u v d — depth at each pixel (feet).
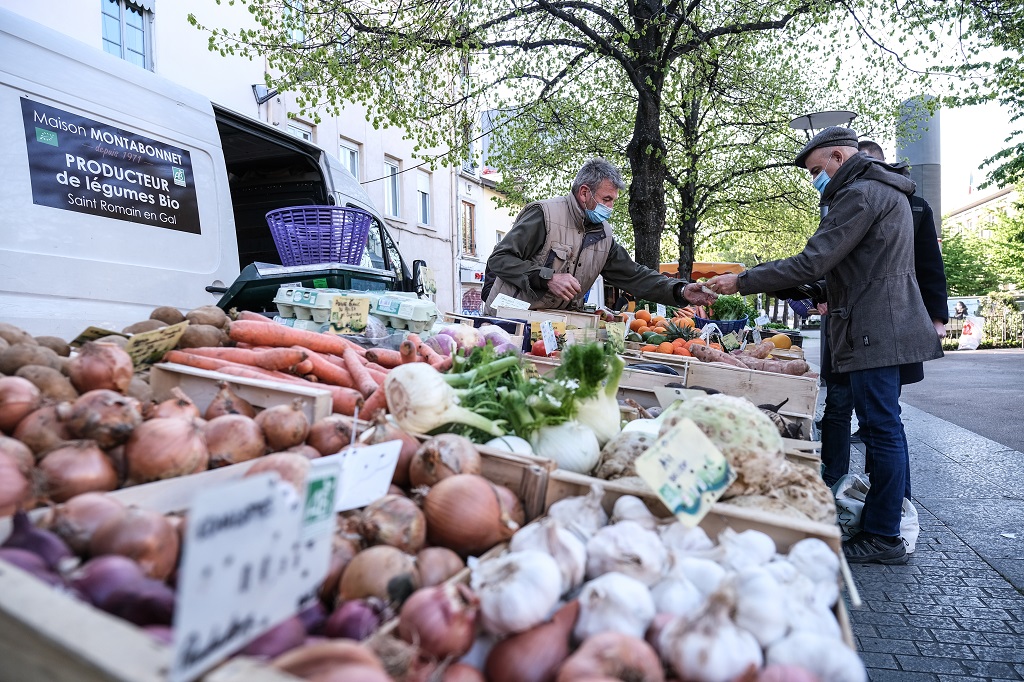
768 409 9.04
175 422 4.97
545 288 14.85
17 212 10.00
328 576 4.08
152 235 12.18
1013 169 54.03
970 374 48.06
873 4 28.19
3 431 4.96
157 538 3.69
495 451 5.71
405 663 3.27
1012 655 9.10
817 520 5.55
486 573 3.97
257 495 2.84
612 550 4.34
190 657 2.56
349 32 29.96
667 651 3.59
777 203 51.08
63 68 10.95
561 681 3.33
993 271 136.36
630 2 29.01
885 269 11.62
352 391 7.44
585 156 39.68
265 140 18.21
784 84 42.11
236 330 8.68
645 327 19.38
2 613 2.76
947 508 15.74
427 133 30.35
